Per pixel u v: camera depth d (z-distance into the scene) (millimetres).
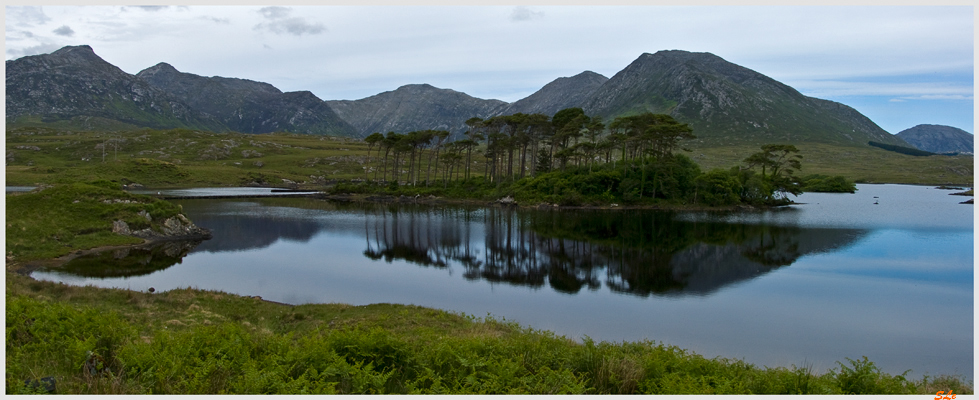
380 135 139875
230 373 13586
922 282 40094
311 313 27406
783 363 23875
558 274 42844
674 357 17016
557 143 123375
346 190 132375
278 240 59906
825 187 164625
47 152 195375
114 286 35594
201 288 36062
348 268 44781
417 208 100812
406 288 37781
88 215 55000
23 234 47531
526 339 18188
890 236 63312
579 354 16500
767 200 106250
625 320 30172
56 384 11883
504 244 58188
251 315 26359
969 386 18781
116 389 11703
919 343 26875
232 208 96500
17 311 16656
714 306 33250
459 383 13359
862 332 28500
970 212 92562
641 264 46938
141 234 55750
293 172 189500
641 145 106250
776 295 36094
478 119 131500
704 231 68125
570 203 100250
